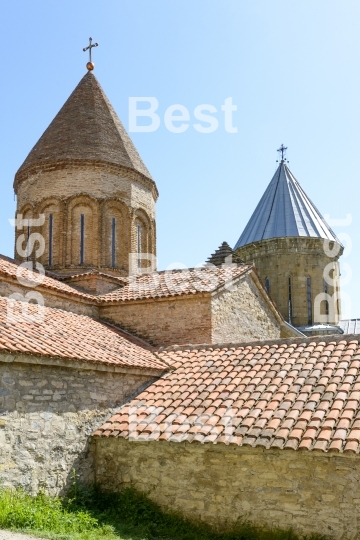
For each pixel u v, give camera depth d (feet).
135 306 52.16
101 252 59.57
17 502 27.86
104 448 35.76
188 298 49.78
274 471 29.81
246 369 38.58
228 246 73.87
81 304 51.08
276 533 28.78
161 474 33.55
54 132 63.98
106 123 65.62
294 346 40.11
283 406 32.07
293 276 93.81
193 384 38.63
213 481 31.63
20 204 63.36
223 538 29.99
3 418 29.01
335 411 30.17
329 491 28.12
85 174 60.64
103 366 36.01
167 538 30.37
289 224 96.32
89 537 26.76
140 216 64.54
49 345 33.55
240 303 56.24
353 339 38.45
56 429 32.55
